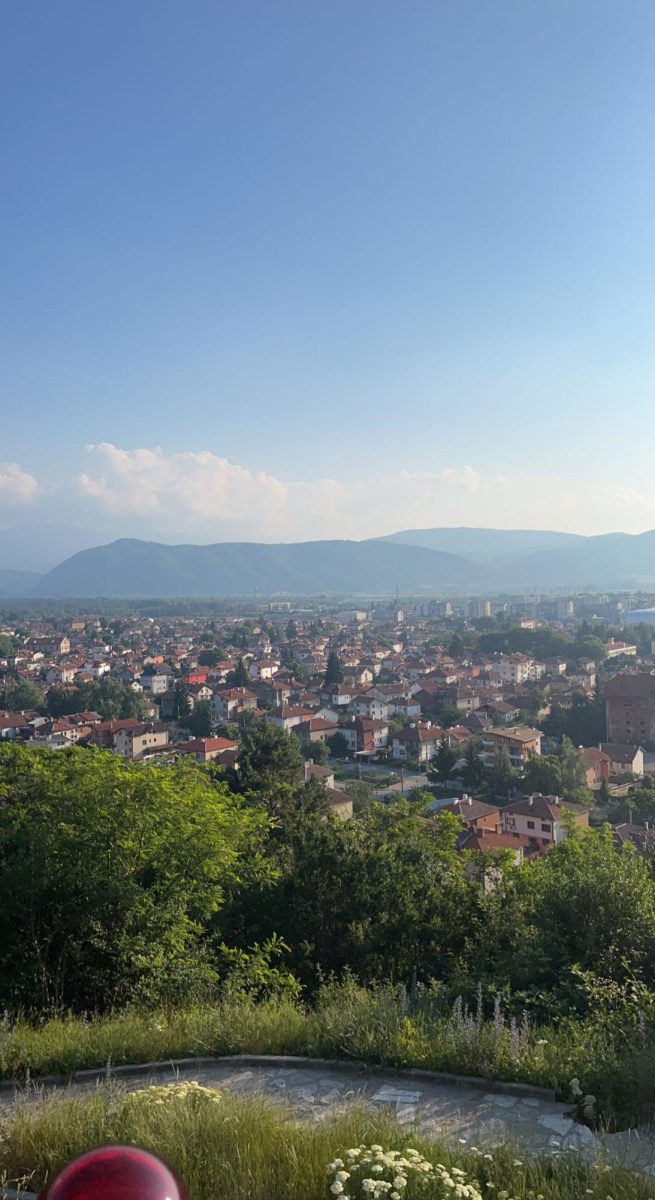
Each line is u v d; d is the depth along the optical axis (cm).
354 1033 830
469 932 1459
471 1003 989
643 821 5806
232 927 1508
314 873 1516
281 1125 607
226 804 1523
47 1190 255
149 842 1266
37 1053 823
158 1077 788
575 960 1105
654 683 8781
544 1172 545
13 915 1122
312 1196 503
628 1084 683
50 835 1149
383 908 1469
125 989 1141
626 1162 571
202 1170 530
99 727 9262
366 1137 581
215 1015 927
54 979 1102
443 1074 756
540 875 1586
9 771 1290
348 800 5669
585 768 6838
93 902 1141
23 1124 610
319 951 1459
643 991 928
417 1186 496
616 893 1155
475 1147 583
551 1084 724
